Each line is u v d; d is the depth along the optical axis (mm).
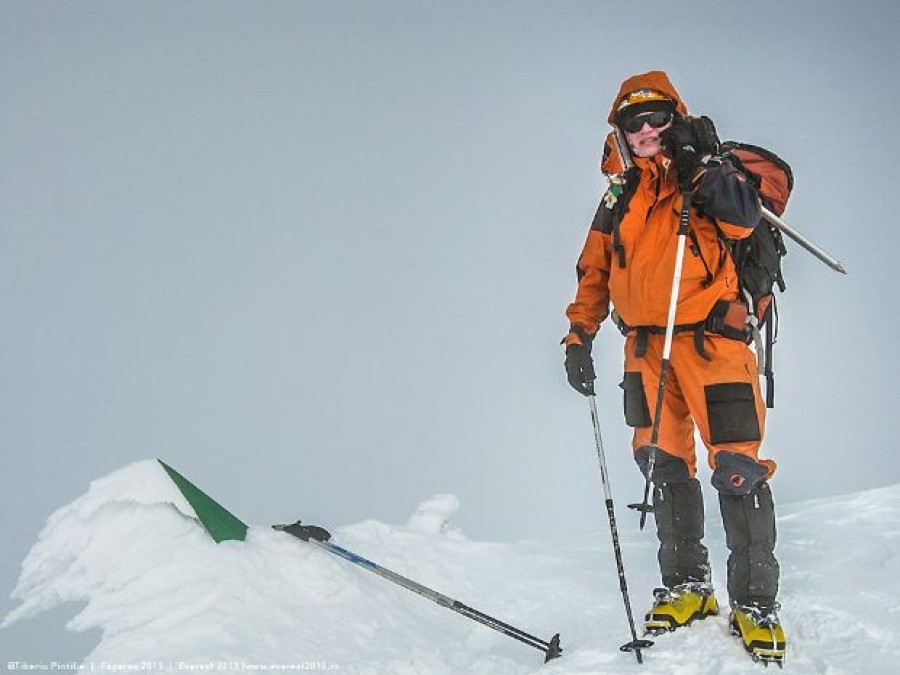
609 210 3617
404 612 3777
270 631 3248
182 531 3541
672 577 3580
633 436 3625
